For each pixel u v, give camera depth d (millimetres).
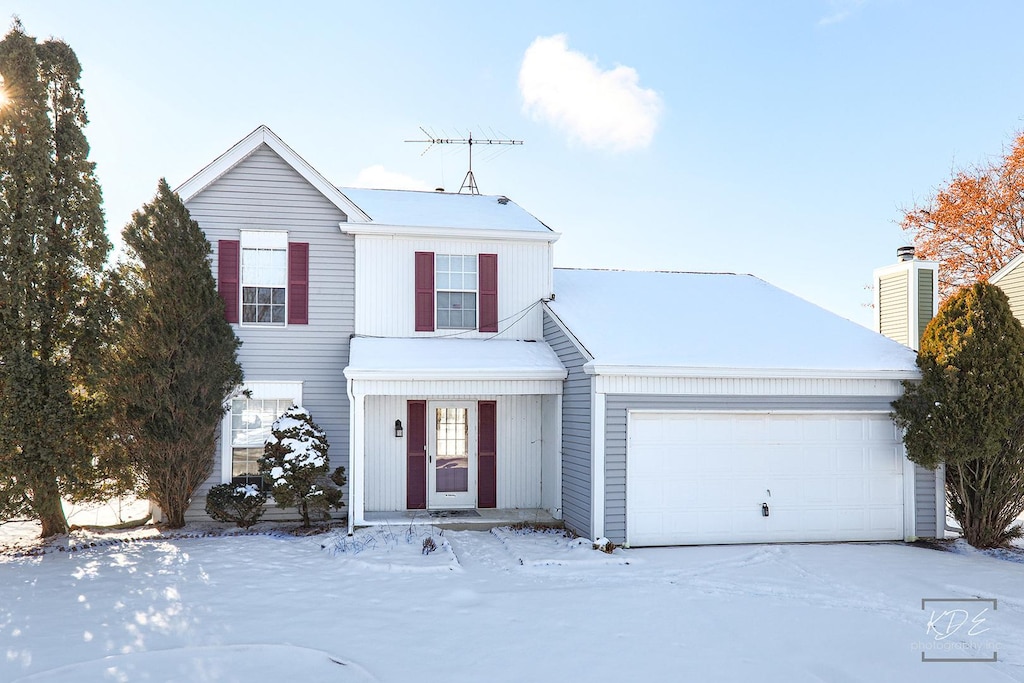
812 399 11898
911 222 28438
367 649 6453
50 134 11016
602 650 6547
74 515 13617
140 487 12234
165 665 6004
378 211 14875
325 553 10477
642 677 5906
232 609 7668
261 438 13281
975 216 26188
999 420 10938
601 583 9094
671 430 11500
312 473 11938
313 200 13680
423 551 10391
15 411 10344
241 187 13359
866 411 12055
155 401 11539
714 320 13930
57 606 7746
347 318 13750
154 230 11805
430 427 13781
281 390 13359
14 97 10633
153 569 9461
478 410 13945
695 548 11164
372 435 13531
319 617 7406
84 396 11359
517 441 14070
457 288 14414
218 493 12023
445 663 6137
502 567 9844
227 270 13211
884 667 6258
